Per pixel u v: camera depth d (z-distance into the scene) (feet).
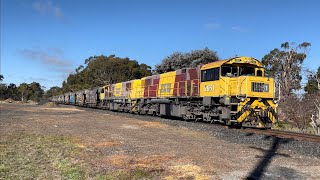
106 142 45.47
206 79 69.21
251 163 32.42
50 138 49.26
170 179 26.35
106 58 264.93
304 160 34.45
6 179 26.53
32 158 34.71
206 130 59.00
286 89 126.21
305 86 100.32
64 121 79.97
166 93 89.40
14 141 45.96
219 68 64.59
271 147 42.09
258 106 60.29
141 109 108.17
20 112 121.29
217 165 31.30
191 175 27.32
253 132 54.54
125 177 27.02
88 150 39.37
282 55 146.20
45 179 26.76
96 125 70.13
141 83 111.65
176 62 167.32
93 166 31.09
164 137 51.39
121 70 252.83
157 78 97.40
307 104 85.25
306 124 84.28
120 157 34.96
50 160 33.83
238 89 60.13
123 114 109.29
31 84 479.00
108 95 148.05
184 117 79.71
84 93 193.47
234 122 61.11
